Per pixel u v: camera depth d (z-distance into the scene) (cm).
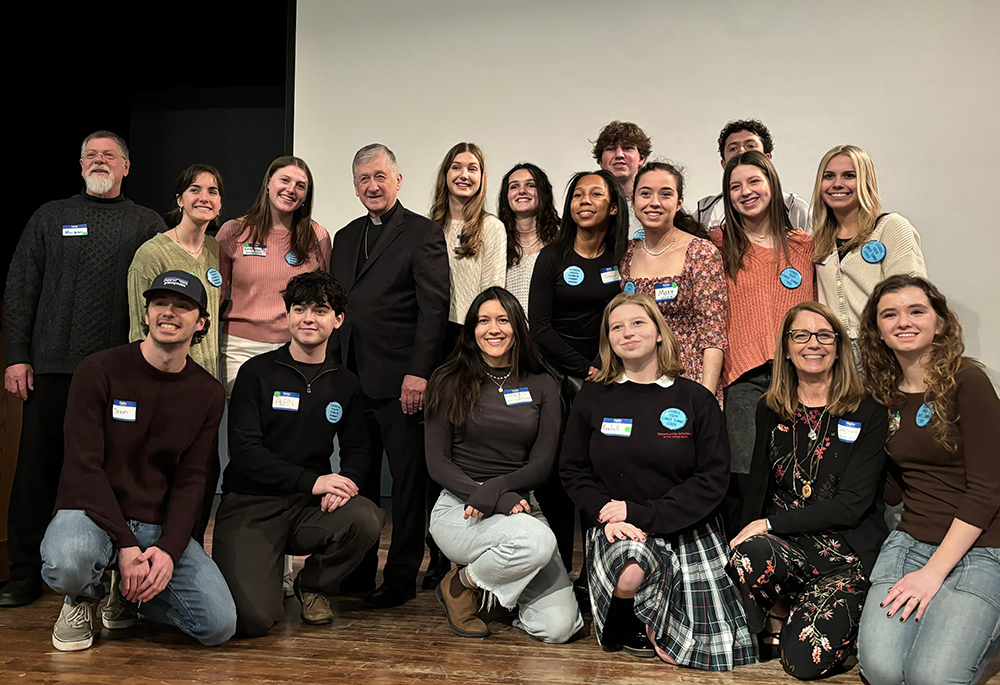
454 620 245
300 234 292
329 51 460
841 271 272
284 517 253
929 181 379
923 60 380
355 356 281
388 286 276
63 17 505
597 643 239
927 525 213
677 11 412
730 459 240
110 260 276
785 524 227
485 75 437
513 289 304
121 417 223
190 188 276
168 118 548
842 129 391
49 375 269
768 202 270
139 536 226
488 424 254
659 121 414
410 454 275
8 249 470
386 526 422
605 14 421
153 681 200
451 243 300
